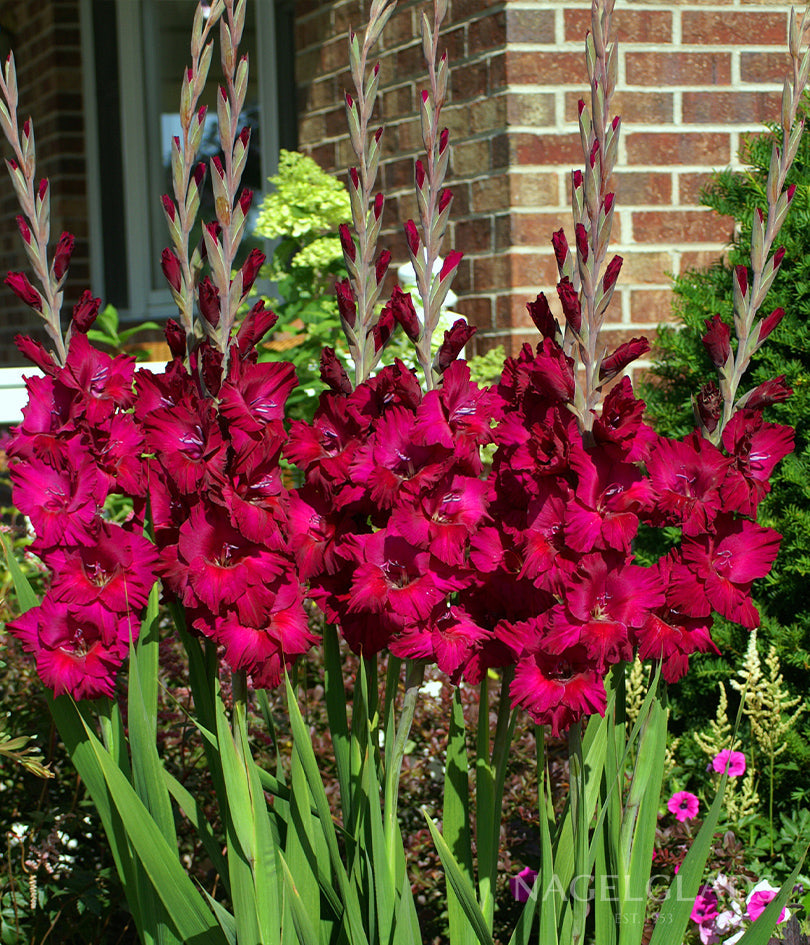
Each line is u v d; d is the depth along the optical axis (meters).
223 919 1.55
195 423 1.45
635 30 3.68
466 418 1.47
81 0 6.25
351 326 1.54
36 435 1.52
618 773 1.53
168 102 6.28
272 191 5.35
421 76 3.97
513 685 1.39
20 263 6.95
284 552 1.47
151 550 1.49
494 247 3.71
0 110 1.49
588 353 1.39
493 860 1.58
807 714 2.83
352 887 1.47
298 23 4.66
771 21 3.79
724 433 1.48
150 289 6.47
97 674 1.47
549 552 1.38
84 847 2.22
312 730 2.51
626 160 3.71
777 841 2.64
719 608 1.44
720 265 3.40
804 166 2.99
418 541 1.41
